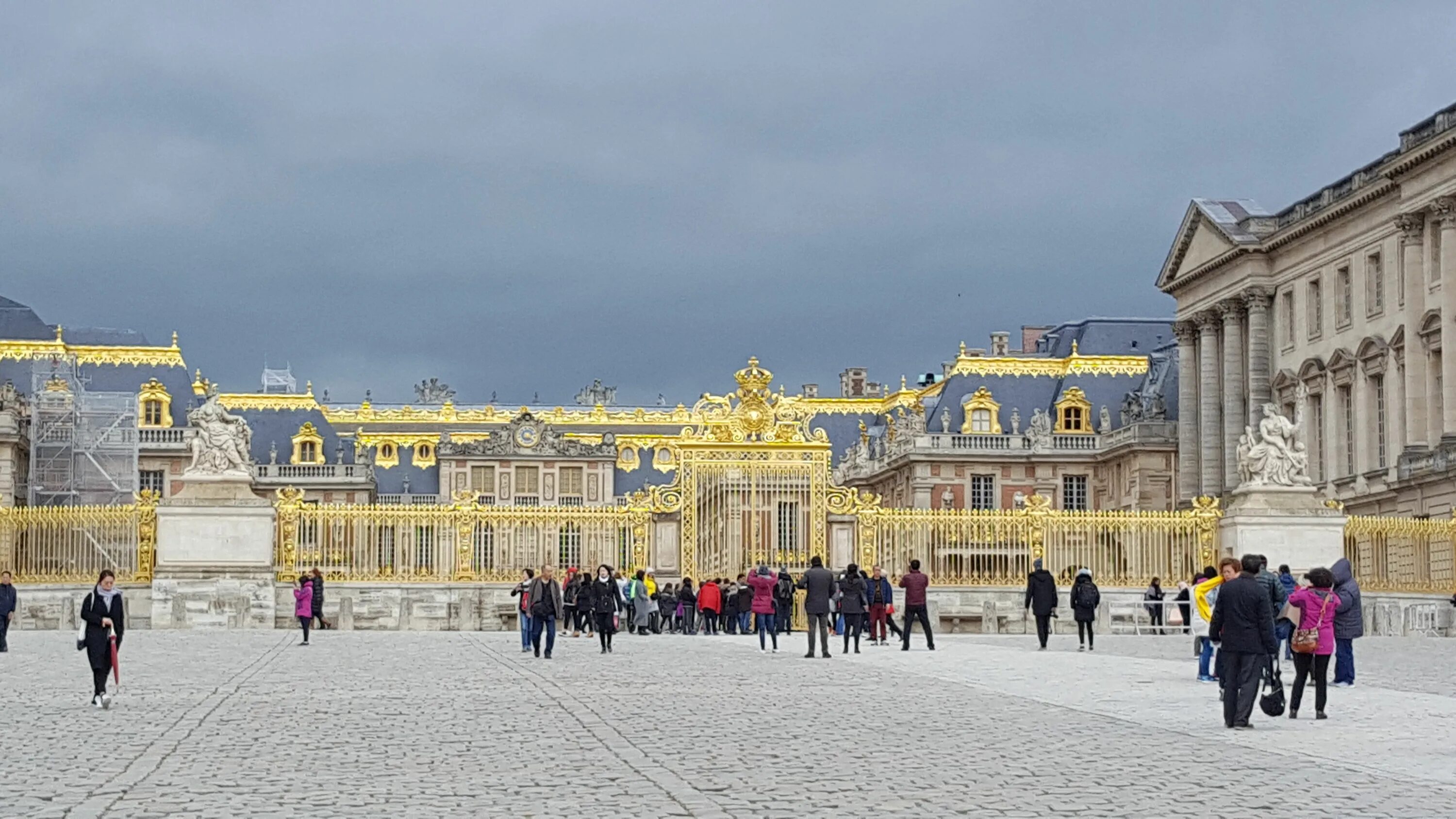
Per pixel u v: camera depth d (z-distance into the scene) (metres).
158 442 123.19
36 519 53.91
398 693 29.92
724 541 57.00
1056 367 129.62
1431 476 85.12
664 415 147.00
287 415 133.50
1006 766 20.83
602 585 43.81
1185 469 116.69
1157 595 54.41
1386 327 94.31
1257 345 108.50
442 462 138.50
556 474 139.00
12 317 126.12
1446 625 58.25
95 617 27.28
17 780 19.67
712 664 38.25
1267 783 19.59
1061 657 41.62
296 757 21.50
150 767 20.58
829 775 20.00
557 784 19.25
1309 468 103.31
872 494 57.44
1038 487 124.62
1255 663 24.94
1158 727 25.08
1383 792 18.98
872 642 48.47
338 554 55.53
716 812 17.39
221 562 53.34
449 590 54.81
